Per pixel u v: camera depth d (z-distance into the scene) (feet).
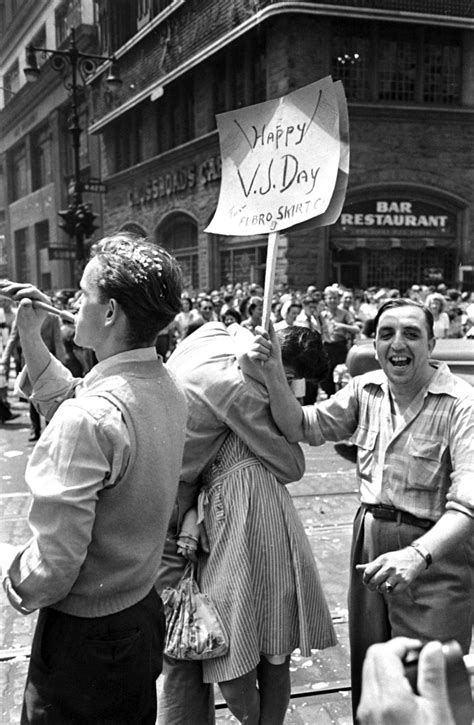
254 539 6.39
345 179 6.28
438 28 59.82
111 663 4.75
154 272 4.91
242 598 6.22
